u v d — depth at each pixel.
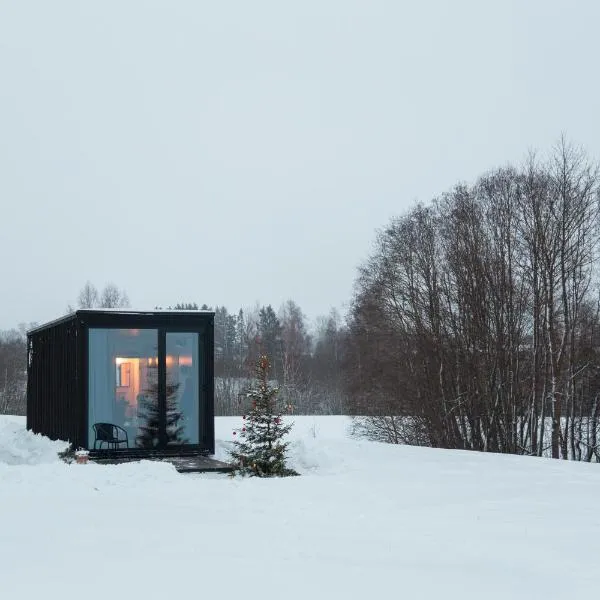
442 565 6.14
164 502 8.86
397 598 5.17
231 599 5.02
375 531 7.44
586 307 28.91
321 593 5.23
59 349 16.23
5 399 54.66
